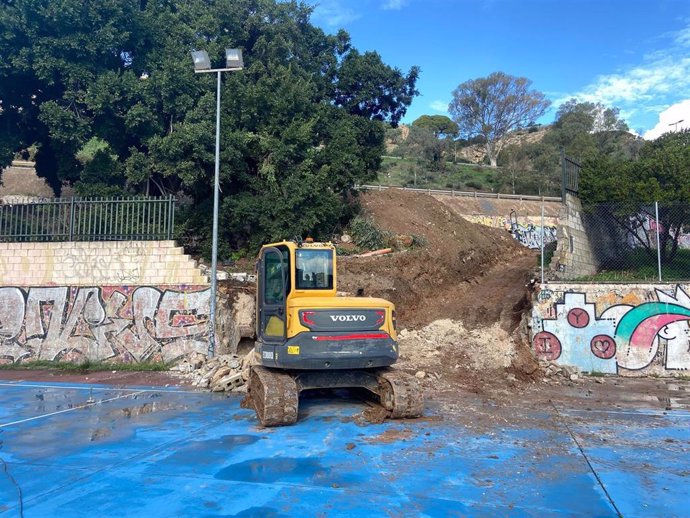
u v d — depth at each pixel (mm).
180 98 19891
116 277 15570
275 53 24141
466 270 24578
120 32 20062
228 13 23031
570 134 69562
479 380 12367
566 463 6812
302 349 8727
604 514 5270
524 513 5270
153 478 6199
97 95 18844
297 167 20953
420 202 29250
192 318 15125
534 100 78562
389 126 31922
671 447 7551
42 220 16109
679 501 5594
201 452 7195
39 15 18531
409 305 19219
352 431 8312
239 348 15828
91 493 5754
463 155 83188
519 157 67438
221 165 19516
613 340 13727
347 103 27000
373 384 9656
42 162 24656
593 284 13945
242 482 6062
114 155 21625
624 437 8055
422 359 14031
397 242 22797
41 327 15742
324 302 9023
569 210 17125
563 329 13984
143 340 15273
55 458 6980
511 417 9289
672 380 13055
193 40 21969
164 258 15406
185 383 12812
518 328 15234
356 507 5375
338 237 23188
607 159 19828
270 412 8430
